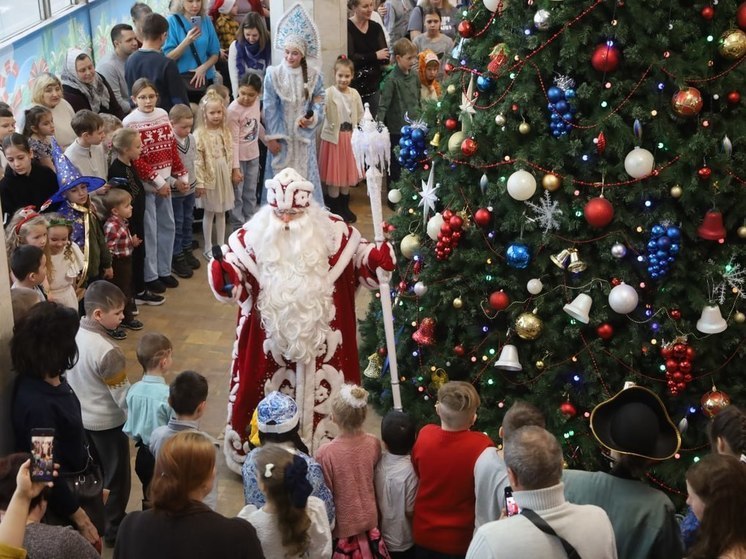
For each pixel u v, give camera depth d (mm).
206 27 8320
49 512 3367
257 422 3762
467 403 3516
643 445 2887
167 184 6746
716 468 2602
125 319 6426
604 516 2664
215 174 7402
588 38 4215
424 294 4930
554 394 4664
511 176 4367
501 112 4434
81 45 7996
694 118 4277
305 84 7875
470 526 3566
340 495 3688
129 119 6602
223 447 5031
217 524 2678
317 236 4605
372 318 5688
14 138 5613
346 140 8445
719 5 4176
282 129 7941
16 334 3414
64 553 2646
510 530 2590
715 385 4516
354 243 4742
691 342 4422
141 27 7730
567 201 4434
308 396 4715
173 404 3795
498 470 3303
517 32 4410
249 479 3445
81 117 6176
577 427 4605
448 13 9719
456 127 4801
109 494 4145
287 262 4535
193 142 7172
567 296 4496
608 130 4250
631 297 4293
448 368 4961
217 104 7281
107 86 7324
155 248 6891
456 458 3535
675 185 4238
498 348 4785
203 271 7516
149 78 7371
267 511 3104
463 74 4758
